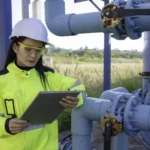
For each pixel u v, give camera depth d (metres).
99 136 5.22
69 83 1.84
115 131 1.96
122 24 2.26
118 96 2.13
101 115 2.17
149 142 4.28
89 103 2.26
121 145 2.75
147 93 2.61
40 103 1.45
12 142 1.66
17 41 1.63
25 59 1.63
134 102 2.06
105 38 5.37
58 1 3.12
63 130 5.62
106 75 5.42
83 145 2.37
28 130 1.68
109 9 2.04
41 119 1.61
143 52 4.09
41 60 1.79
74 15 2.88
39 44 1.62
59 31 3.02
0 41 3.09
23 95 1.67
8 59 1.72
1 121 1.55
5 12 3.10
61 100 1.56
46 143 1.79
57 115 1.70
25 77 1.69
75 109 2.34
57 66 7.96
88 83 8.36
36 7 3.23
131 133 2.08
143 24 2.31
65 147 3.23
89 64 9.69
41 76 1.79
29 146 1.71
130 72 9.73
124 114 2.01
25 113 1.46
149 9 1.94
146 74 3.64
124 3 2.27
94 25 2.64
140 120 2.00
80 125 2.34
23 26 1.63
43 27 1.66
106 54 5.39
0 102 1.65
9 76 1.68
